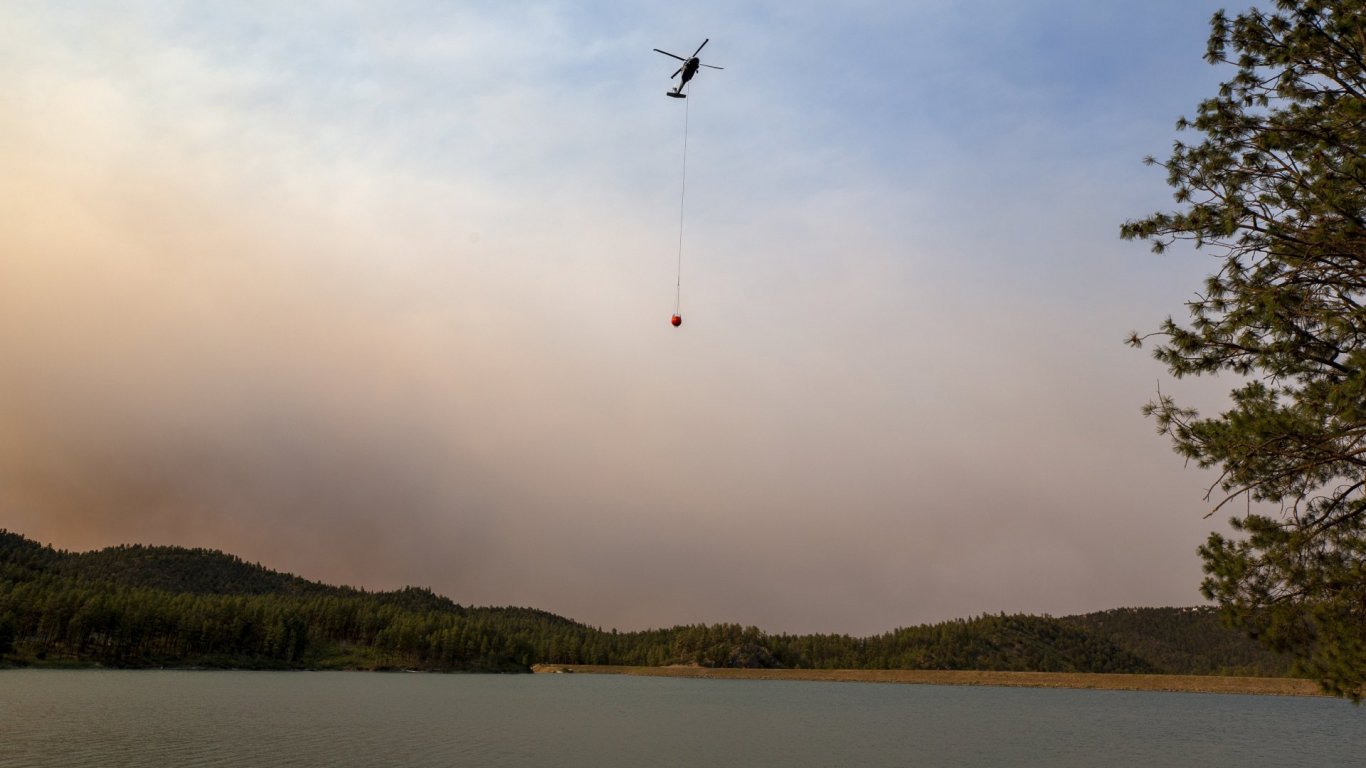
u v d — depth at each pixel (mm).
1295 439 16828
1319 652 16250
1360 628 15875
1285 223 18547
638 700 165000
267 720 90438
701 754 75500
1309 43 18391
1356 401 15688
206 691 134875
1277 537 16844
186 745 67312
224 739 71875
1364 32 17500
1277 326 17375
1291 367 17906
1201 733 114625
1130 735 108125
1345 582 16250
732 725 109062
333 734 79188
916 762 74312
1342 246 17188
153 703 106625
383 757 64562
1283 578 16750
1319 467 17109
